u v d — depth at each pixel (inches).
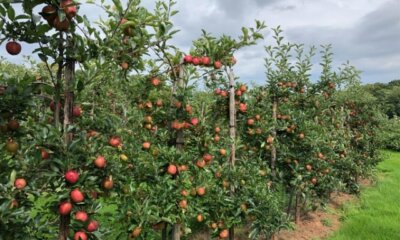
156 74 216.2
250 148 275.0
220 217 226.5
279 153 313.7
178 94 203.5
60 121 139.1
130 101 225.1
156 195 194.2
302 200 389.7
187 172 210.5
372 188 521.0
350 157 453.4
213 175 235.9
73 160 123.8
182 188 200.2
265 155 318.7
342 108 456.4
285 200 368.5
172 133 216.1
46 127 124.1
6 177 120.7
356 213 387.5
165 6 190.7
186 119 212.1
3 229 116.6
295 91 361.4
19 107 120.9
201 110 220.8
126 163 187.8
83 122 136.7
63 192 120.3
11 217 114.7
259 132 264.8
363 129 513.7
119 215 187.8
